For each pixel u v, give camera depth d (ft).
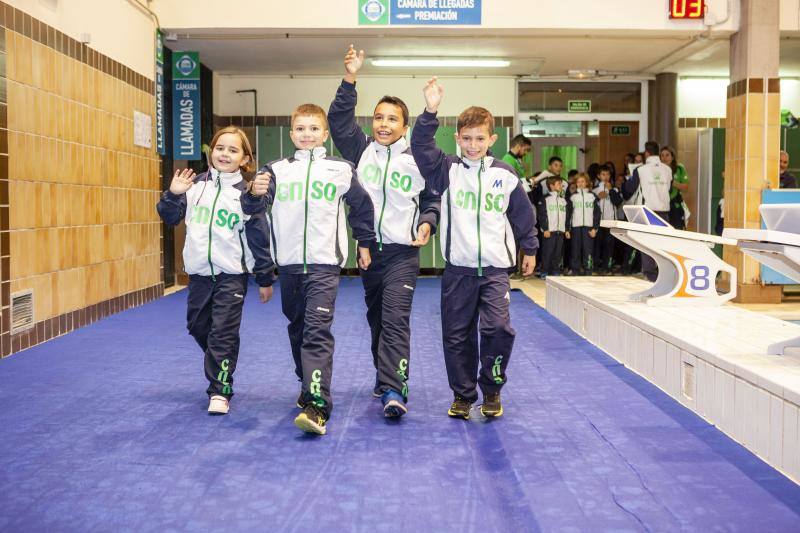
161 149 26.86
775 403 9.15
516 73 37.73
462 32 27.84
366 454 9.66
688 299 16.69
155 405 12.09
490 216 10.91
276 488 8.47
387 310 11.46
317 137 11.19
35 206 17.44
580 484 8.61
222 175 11.66
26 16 17.04
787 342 10.77
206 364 11.68
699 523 7.50
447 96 38.75
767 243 10.39
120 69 23.17
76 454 9.64
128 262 23.84
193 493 8.32
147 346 17.24
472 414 11.67
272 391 13.14
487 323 10.98
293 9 26.76
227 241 11.50
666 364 12.94
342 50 31.89
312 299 10.91
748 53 26.05
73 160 19.60
